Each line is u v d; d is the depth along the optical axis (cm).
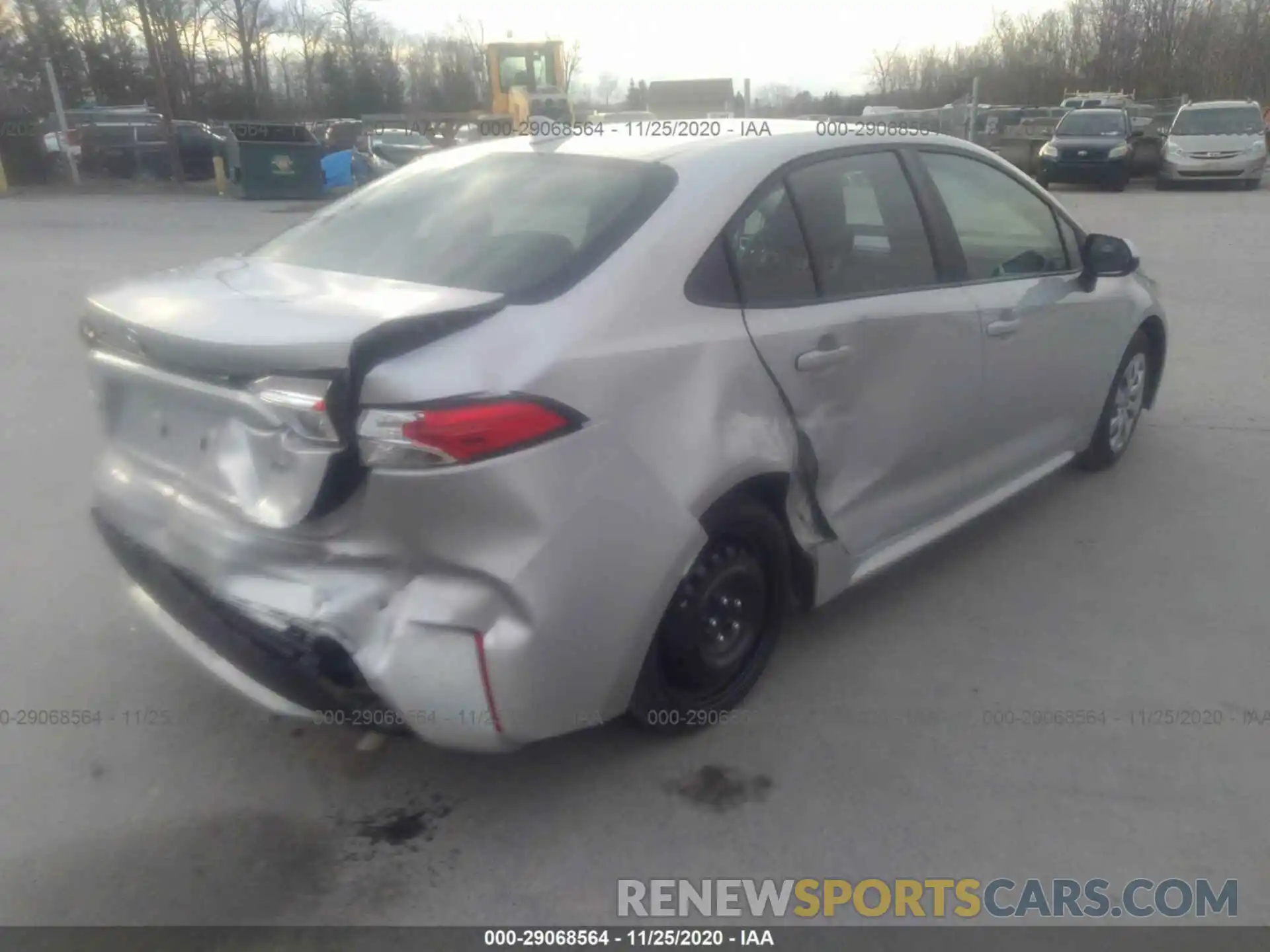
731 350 311
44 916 269
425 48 5128
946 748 335
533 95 2245
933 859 291
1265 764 327
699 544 298
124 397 316
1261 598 426
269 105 4797
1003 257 436
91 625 409
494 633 264
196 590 294
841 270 357
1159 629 404
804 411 336
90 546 479
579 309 283
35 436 629
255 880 282
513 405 257
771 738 338
